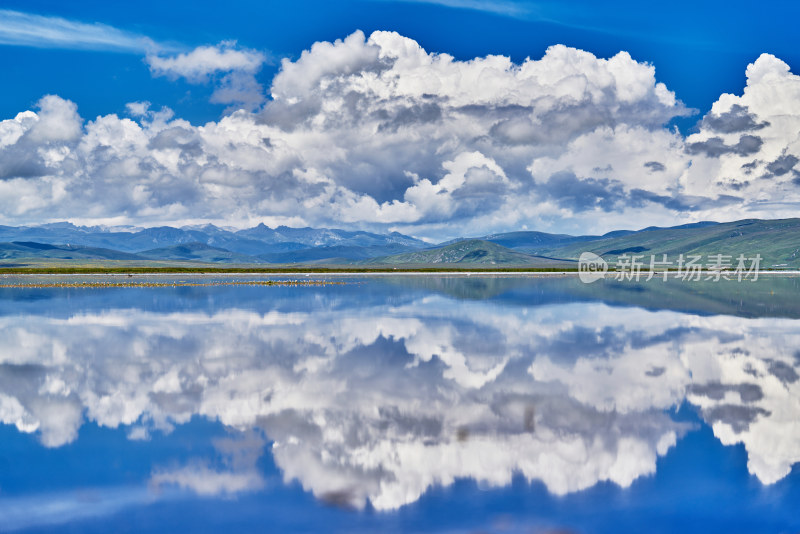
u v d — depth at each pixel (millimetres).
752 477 18391
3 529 15461
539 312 66562
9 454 20656
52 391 29344
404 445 21250
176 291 107188
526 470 19016
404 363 35938
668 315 63344
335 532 15219
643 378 31734
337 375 32625
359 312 66500
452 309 70000
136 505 16766
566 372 33250
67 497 17297
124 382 31188
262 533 15203
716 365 35250
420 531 15242
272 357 38031
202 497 17203
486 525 15516
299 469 19156
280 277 188500
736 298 88188
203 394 28547
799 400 27219
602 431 22750
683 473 18750
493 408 25875
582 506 16500
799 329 51594
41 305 77438
